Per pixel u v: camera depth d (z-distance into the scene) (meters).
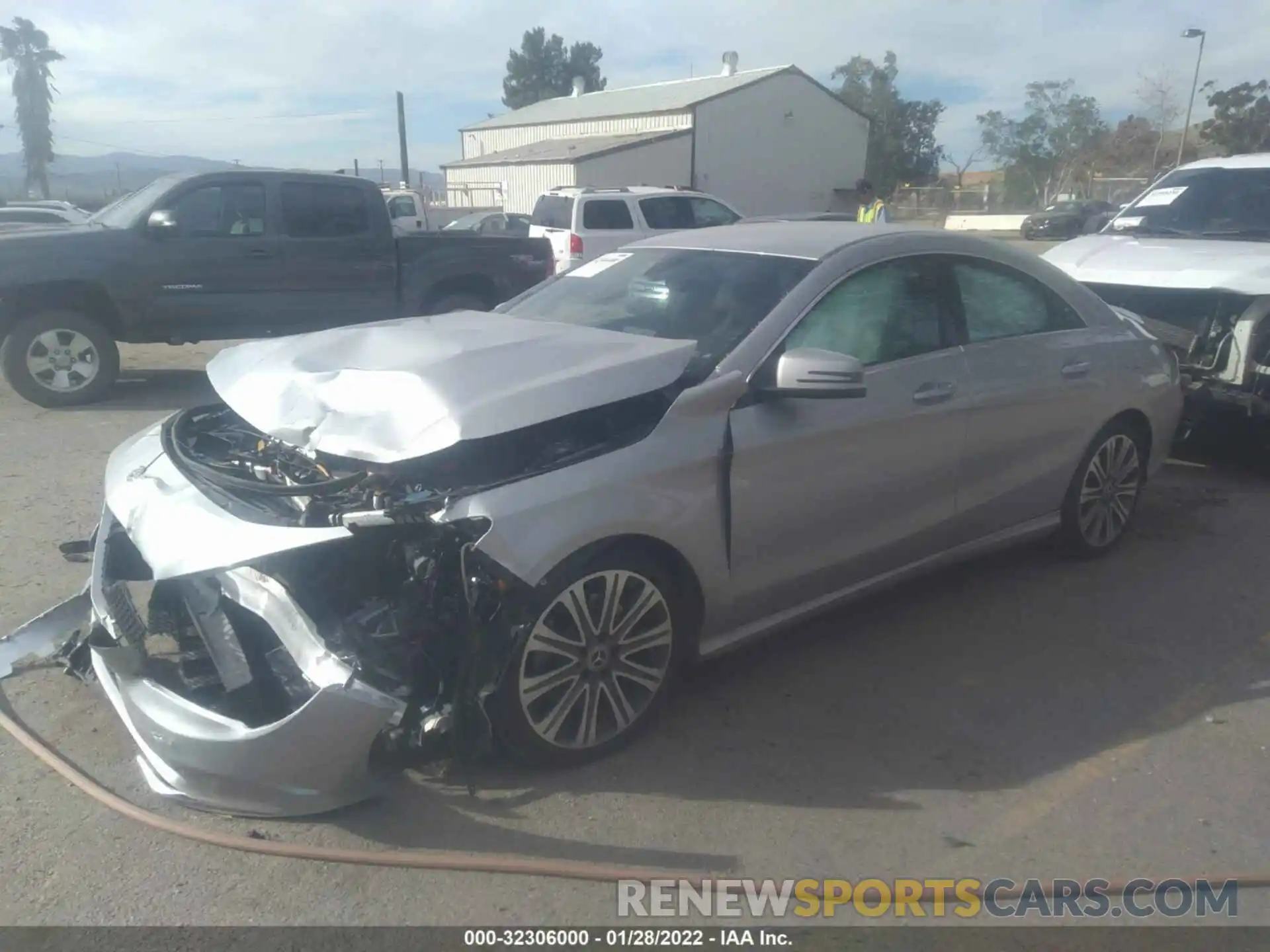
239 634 3.57
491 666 3.29
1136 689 4.25
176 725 3.15
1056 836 3.31
